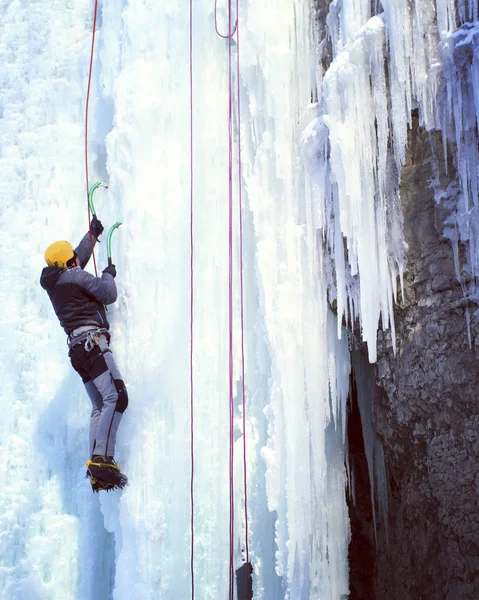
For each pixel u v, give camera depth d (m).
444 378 4.60
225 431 5.18
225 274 5.32
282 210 5.21
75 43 5.95
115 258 5.29
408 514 5.41
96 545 5.26
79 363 4.59
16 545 5.28
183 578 4.95
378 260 4.73
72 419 5.37
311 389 5.09
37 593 5.16
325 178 5.00
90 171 5.77
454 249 4.44
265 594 5.07
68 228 5.66
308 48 5.27
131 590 4.88
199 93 5.48
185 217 5.34
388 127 4.69
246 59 5.36
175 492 5.03
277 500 5.00
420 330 4.70
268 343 5.14
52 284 4.68
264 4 5.33
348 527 5.40
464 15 4.34
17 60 6.02
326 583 5.20
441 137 4.50
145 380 5.09
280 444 5.03
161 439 5.07
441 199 4.52
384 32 4.62
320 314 5.11
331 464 5.45
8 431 5.45
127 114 5.41
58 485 5.33
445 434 4.73
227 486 5.12
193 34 5.51
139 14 5.55
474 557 4.73
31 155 5.85
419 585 5.28
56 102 5.89
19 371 5.53
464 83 4.31
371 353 4.70
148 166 5.36
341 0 4.96
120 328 5.17
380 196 4.71
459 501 4.74
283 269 5.15
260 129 5.36
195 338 5.24
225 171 5.42
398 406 4.97
